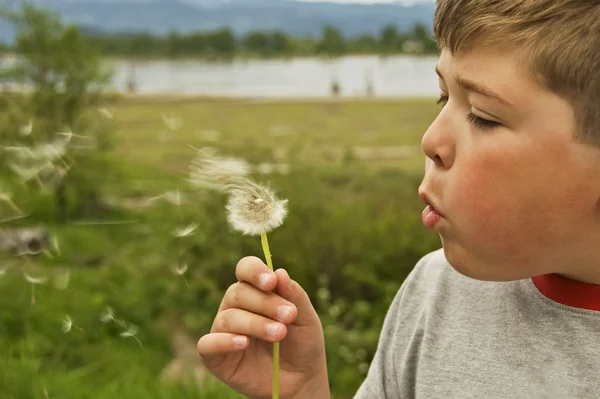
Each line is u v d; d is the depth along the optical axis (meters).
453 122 0.96
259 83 27.00
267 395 1.29
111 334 4.33
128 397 3.30
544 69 0.85
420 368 1.31
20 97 6.49
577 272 1.04
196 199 5.12
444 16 0.92
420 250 5.01
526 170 0.90
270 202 1.01
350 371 4.01
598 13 0.83
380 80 26.97
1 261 4.11
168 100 16.83
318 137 10.88
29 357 3.64
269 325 1.09
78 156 6.00
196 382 3.34
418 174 7.21
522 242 0.94
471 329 1.26
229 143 8.00
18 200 3.84
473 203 0.94
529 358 1.15
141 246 5.51
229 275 5.16
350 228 5.17
